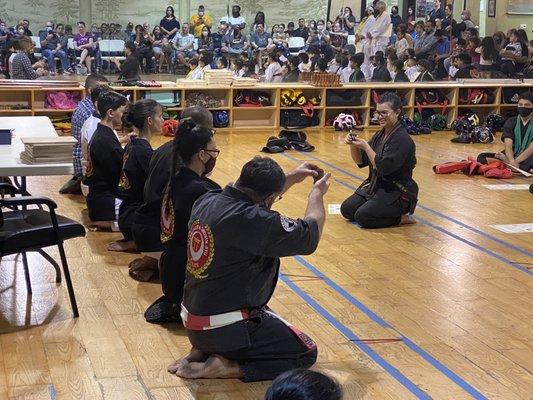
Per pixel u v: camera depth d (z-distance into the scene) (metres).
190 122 4.13
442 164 8.84
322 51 12.09
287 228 3.39
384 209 6.35
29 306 4.52
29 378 3.63
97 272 5.14
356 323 4.36
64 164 4.86
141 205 5.36
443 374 3.75
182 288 4.19
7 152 5.30
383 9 12.23
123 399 3.45
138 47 11.59
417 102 12.34
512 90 12.76
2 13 11.23
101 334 4.14
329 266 5.38
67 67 11.46
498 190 7.93
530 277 5.24
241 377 3.63
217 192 3.66
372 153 6.27
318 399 1.46
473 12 12.92
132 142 5.48
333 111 12.20
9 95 10.69
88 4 11.49
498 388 3.62
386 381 3.65
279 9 11.98
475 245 5.97
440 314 4.54
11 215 4.53
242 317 3.53
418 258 5.61
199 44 11.79
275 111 11.88
